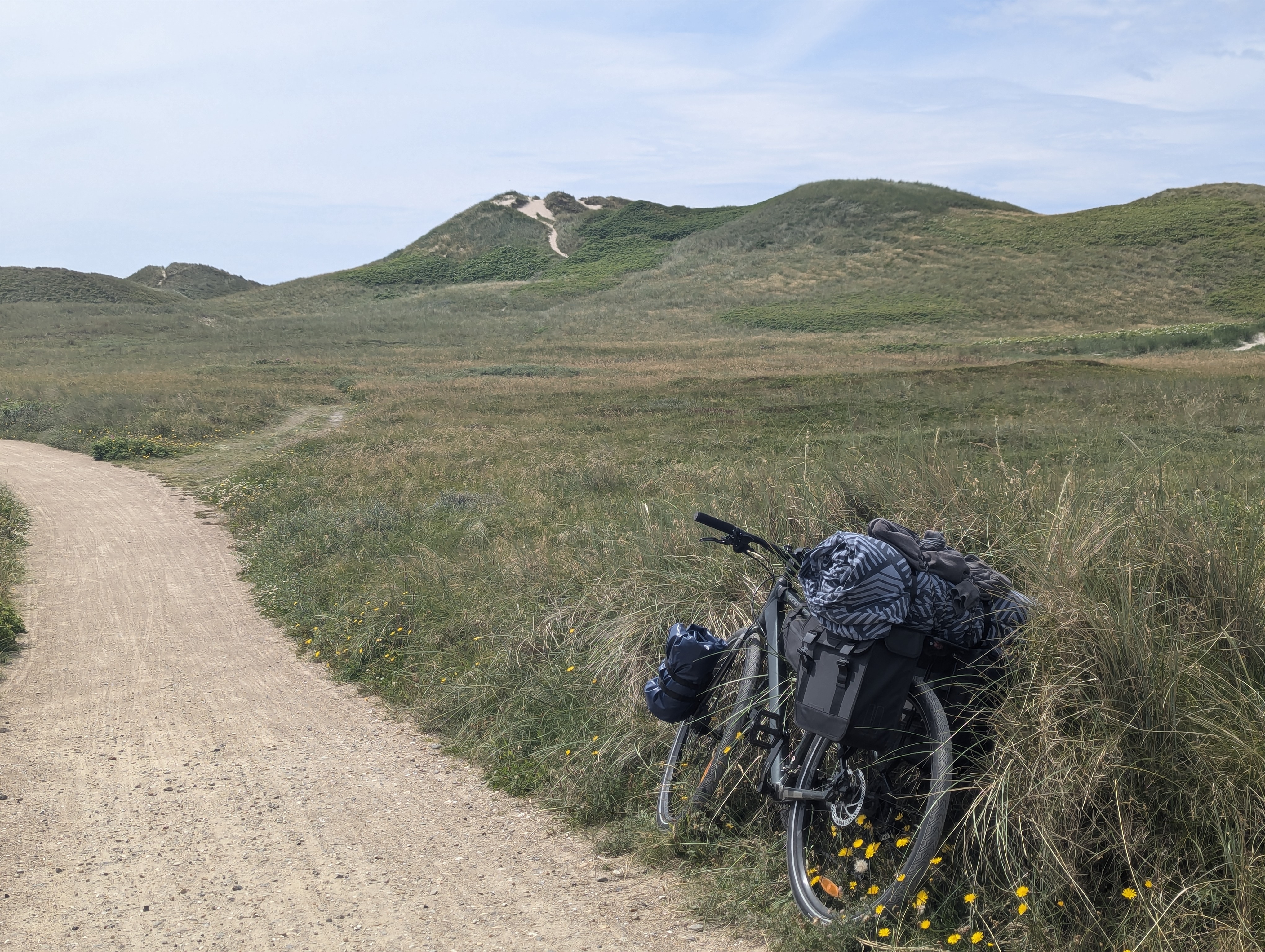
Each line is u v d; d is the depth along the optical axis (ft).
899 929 8.59
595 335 191.01
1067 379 79.71
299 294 303.68
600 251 326.85
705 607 15.46
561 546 25.71
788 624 10.74
